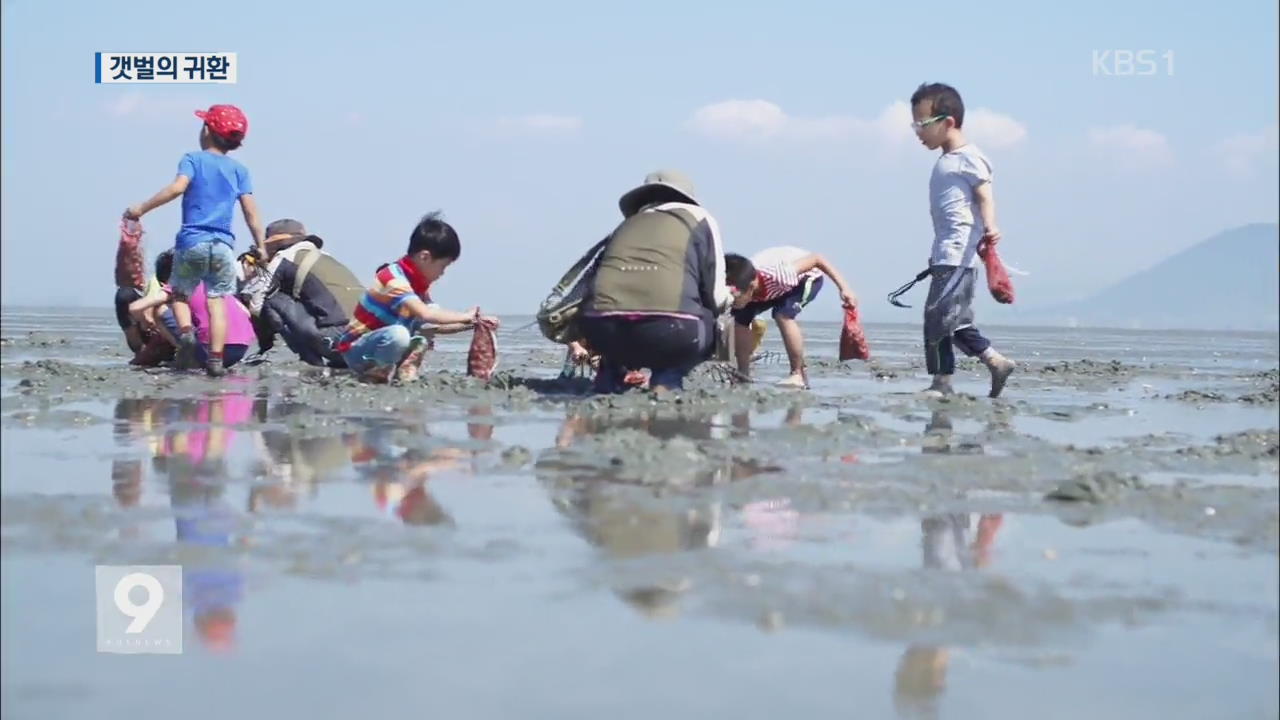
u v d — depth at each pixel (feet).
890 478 14.34
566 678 7.20
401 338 26.53
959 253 26.37
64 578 9.21
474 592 8.94
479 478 13.92
